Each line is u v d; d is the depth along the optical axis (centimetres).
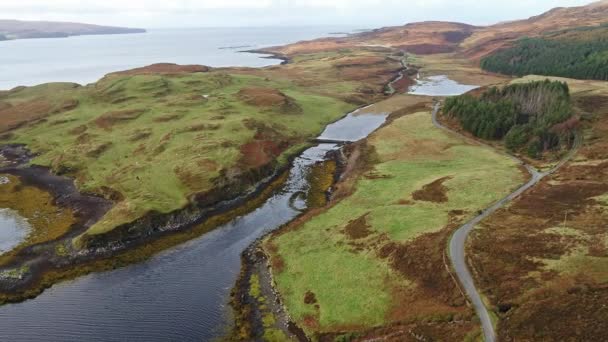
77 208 8019
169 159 9506
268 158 9988
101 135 11325
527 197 6981
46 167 10106
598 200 6350
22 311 5372
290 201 8375
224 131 11094
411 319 4756
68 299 5569
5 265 6316
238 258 6456
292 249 6488
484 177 8050
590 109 10900
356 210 7462
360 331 4800
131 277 6016
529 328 4041
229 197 8456
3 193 8856
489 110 11244
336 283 5575
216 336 4862
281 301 5409
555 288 4519
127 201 7731
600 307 4047
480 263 5250
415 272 5416
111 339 4844
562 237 5416
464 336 4228
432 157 9888
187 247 6775
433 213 6831
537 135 9725
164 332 4931
